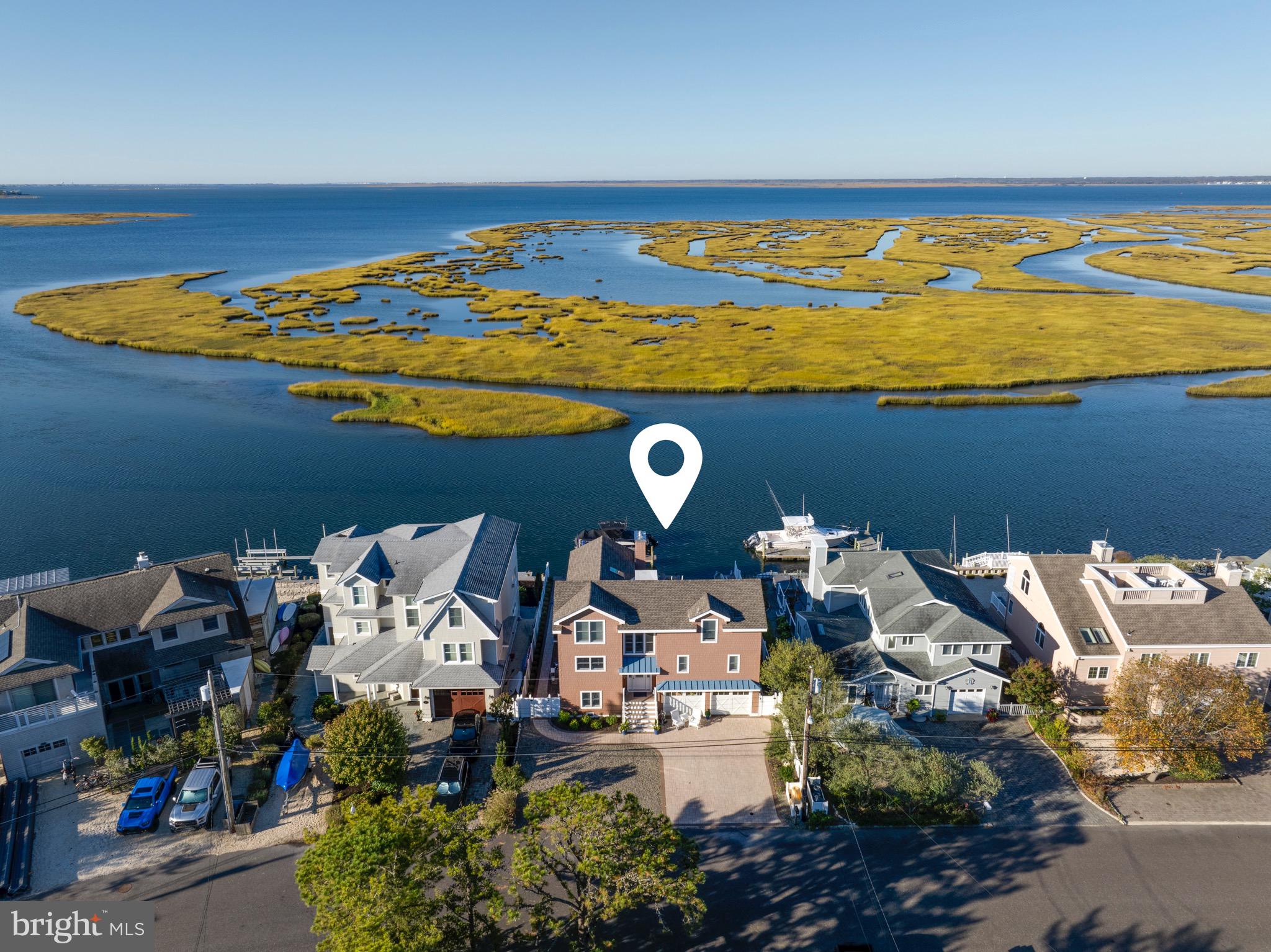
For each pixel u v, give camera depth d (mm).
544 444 114188
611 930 37781
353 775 45438
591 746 51656
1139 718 47312
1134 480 101188
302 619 65500
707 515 91812
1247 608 53969
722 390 139875
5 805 45344
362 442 114312
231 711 50250
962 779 44781
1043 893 39594
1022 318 189750
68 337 177000
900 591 58969
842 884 40375
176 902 38969
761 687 54906
